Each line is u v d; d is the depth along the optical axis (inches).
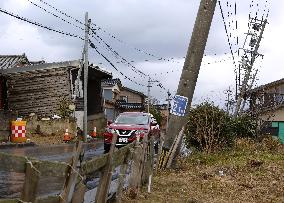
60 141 989.8
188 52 509.0
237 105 1432.1
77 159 192.9
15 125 847.7
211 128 674.8
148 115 735.7
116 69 1074.1
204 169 513.3
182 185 413.4
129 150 306.5
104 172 250.4
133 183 338.3
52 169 174.6
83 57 1112.8
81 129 1274.6
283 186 415.2
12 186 337.1
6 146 756.6
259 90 1617.9
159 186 400.8
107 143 666.8
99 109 1557.6
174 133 509.7
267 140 832.9
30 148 756.0
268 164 552.4
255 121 1015.0
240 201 356.2
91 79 1470.2
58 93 1205.1
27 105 1213.1
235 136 837.8
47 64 1192.8
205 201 348.8
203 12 503.8
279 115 1499.8
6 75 1192.2
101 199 249.9
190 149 695.7
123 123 698.8
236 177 460.1
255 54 1453.0
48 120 1072.8
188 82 505.4
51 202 180.2
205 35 504.7
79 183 201.6
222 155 644.7
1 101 1181.1
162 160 509.7
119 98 2637.8
